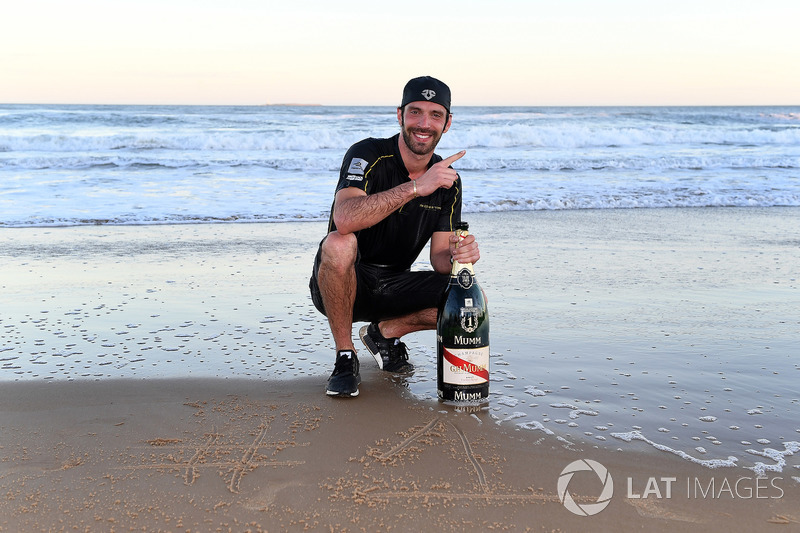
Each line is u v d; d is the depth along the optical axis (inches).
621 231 266.1
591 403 97.6
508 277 185.5
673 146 737.6
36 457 78.3
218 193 360.5
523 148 698.8
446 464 77.8
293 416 91.7
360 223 96.4
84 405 94.9
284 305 155.7
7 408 93.4
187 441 83.1
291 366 114.5
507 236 252.8
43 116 934.4
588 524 65.6
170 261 204.2
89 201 325.7
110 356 118.3
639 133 759.1
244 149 641.6
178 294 164.2
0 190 351.3
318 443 83.0
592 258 212.5
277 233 259.9
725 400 99.0
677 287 173.9
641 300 160.9
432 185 95.0
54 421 89.0
